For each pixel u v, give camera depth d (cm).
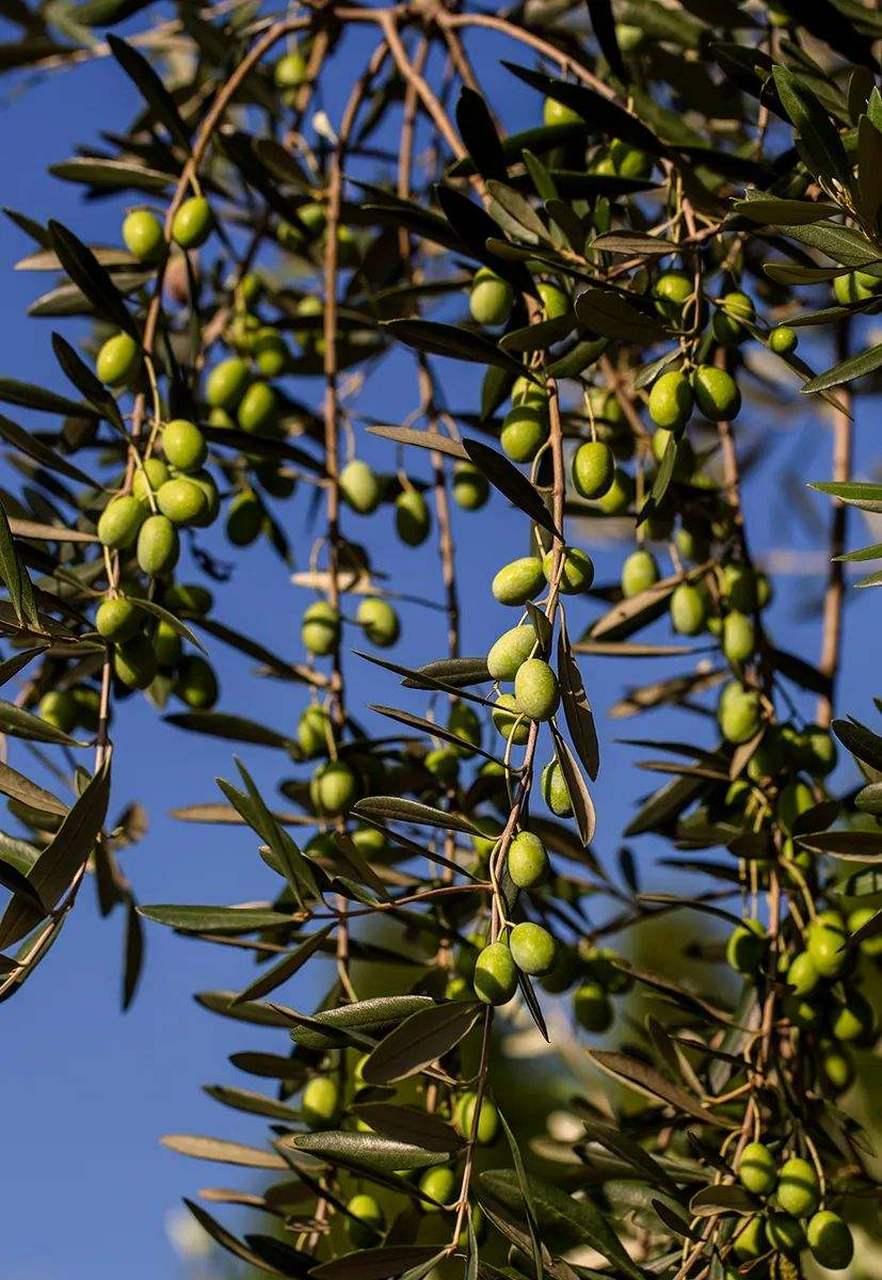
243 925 140
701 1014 152
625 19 163
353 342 175
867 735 138
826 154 138
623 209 156
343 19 171
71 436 163
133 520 146
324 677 158
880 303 140
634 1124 155
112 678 154
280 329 172
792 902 154
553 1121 172
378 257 173
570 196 151
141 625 145
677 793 157
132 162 174
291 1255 145
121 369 152
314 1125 150
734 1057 149
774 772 156
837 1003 154
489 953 135
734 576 158
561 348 149
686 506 161
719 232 146
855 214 137
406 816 138
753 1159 145
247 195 184
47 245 163
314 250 173
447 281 164
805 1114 151
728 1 159
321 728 158
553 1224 146
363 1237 149
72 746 141
